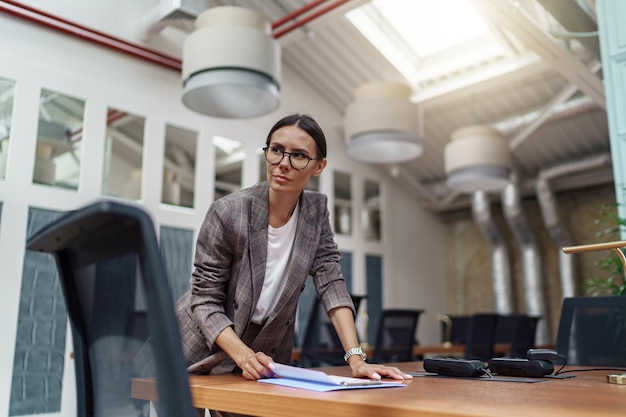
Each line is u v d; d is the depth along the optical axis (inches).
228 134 231.8
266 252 56.4
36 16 180.1
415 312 189.8
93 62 194.7
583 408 30.7
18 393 159.0
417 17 236.7
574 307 71.0
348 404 33.1
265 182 59.4
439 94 255.8
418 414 30.0
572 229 303.0
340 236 278.1
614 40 125.4
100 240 29.0
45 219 174.6
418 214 337.4
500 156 210.5
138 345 25.9
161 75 213.6
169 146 212.4
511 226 299.1
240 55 142.3
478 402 33.1
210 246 55.4
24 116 174.7
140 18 208.2
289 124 55.0
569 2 163.0
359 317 280.4
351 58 255.1
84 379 33.4
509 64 233.5
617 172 120.3
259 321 58.5
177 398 22.9
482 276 334.6
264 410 38.1
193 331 56.7
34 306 166.2
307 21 215.6
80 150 186.1
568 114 241.9
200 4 186.9
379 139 182.9
